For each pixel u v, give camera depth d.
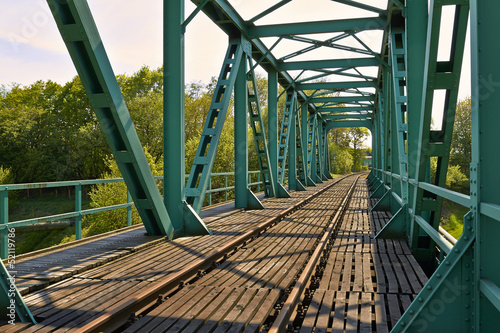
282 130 17.72
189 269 4.66
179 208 7.42
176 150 7.42
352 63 14.03
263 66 14.95
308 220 9.70
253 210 11.36
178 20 7.34
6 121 43.62
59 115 49.38
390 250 6.17
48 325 3.17
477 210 2.63
